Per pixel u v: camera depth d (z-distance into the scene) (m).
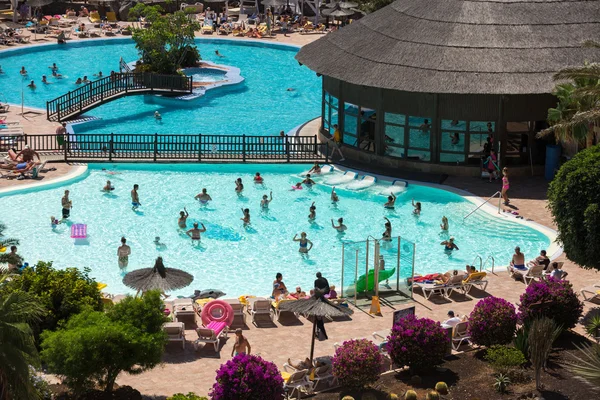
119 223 39.38
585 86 37.22
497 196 43.16
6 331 20.33
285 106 61.91
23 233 37.78
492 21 46.84
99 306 25.94
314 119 57.59
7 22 82.56
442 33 46.78
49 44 77.94
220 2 93.81
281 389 22.70
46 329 24.47
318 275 26.44
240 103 62.41
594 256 28.91
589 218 28.44
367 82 45.84
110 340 22.09
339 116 49.50
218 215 40.84
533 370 25.25
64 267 34.75
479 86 43.88
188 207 41.72
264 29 84.25
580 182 28.83
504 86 43.75
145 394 24.09
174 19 67.25
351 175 46.12
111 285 33.34
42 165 45.06
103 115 58.09
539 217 40.50
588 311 29.36
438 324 25.05
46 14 91.06
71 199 41.91
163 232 38.62
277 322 29.12
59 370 21.91
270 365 22.64
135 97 63.31
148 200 42.38
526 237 38.66
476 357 26.23
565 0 47.75
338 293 32.00
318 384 24.69
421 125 46.19
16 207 40.59
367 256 31.02
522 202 42.38
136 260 35.72
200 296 30.98
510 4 47.66
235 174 46.72
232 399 21.92
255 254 36.78
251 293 33.06
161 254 36.34
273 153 48.78
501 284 32.59
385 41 48.03
